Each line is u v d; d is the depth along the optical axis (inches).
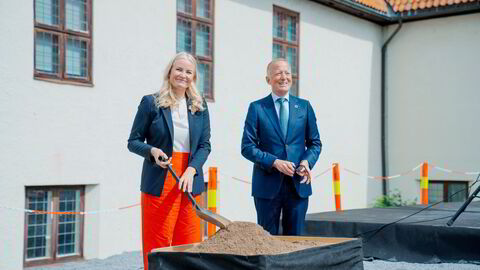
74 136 296.0
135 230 329.7
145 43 333.4
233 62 396.8
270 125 183.2
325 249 128.0
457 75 521.0
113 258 305.0
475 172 509.4
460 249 232.5
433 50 532.7
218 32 385.4
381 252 250.8
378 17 528.4
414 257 242.7
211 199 285.0
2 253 267.7
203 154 158.6
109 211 309.1
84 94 301.0
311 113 188.1
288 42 448.1
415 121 541.0
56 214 295.4
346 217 284.5
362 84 528.4
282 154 181.8
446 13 518.3
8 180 269.0
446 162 525.3
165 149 155.6
